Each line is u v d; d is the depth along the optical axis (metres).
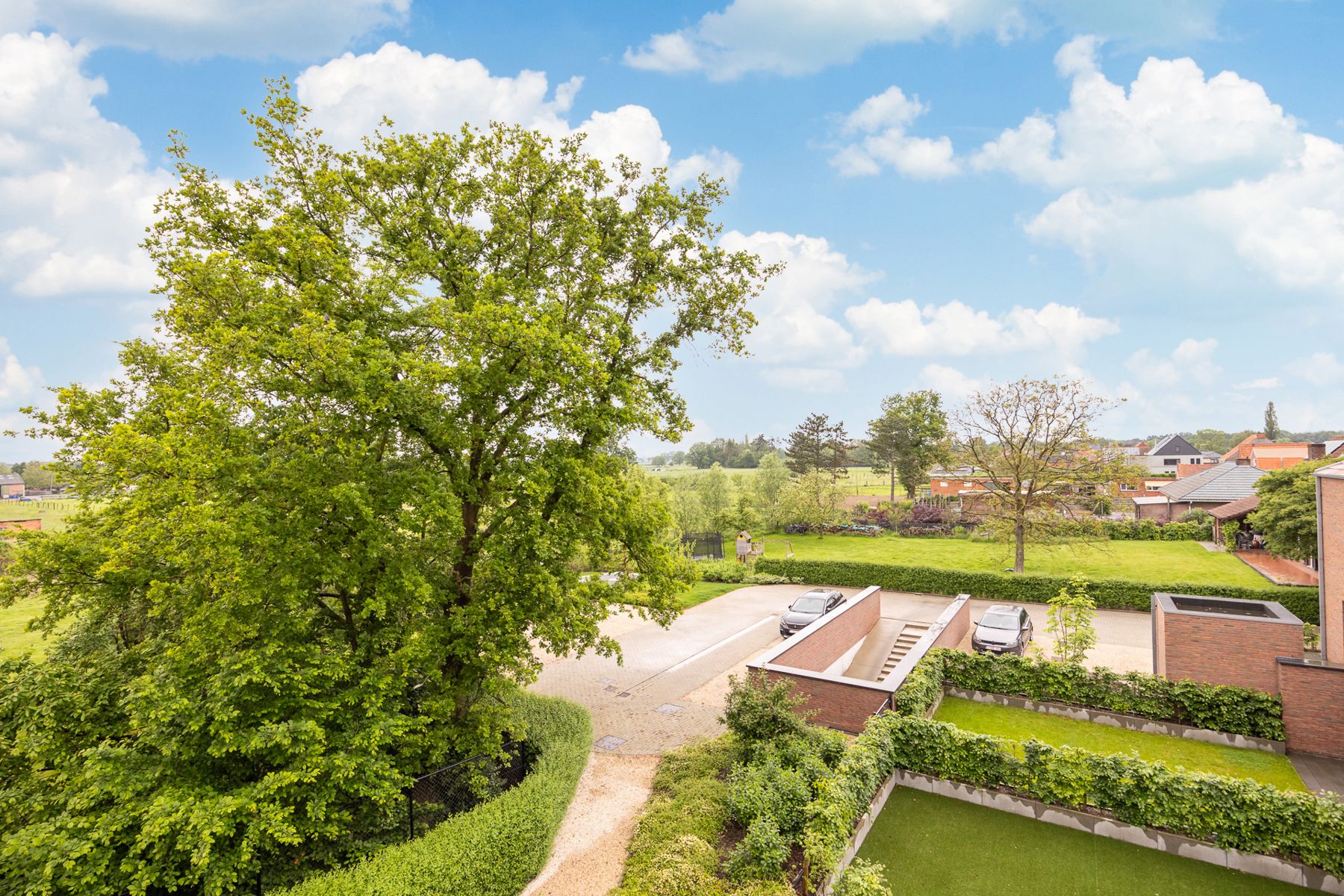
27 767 8.30
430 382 9.72
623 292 13.48
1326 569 15.65
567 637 11.83
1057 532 29.62
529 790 10.02
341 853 8.95
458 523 10.05
